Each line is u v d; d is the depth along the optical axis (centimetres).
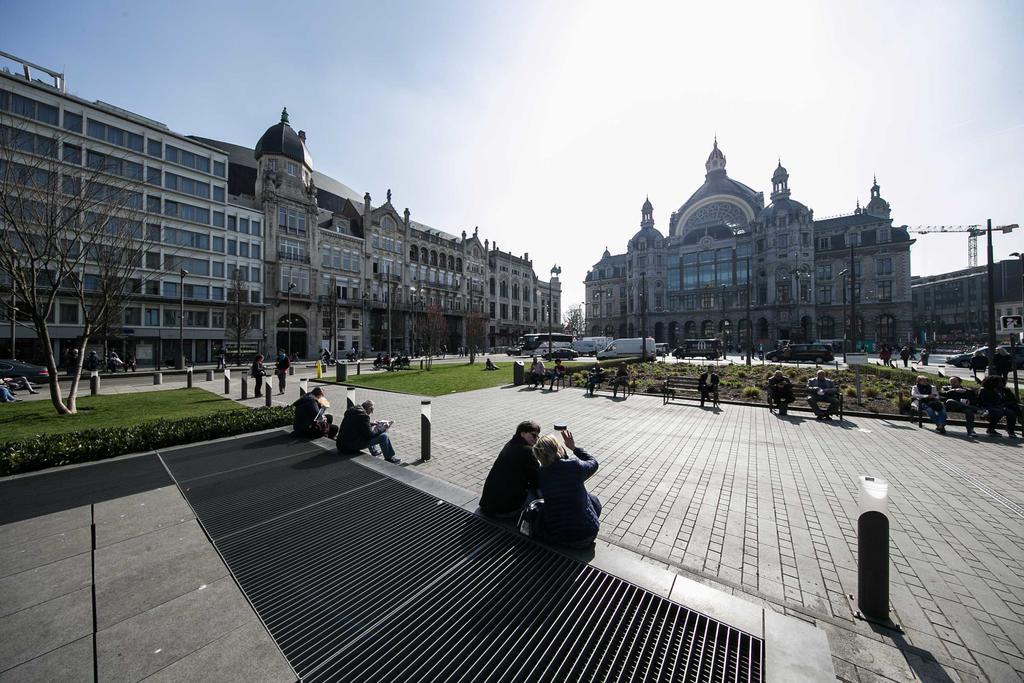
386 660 228
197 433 718
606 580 307
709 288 6481
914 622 285
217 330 3769
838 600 309
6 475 538
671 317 6719
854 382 1512
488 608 276
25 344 2830
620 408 1198
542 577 311
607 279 8138
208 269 3728
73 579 306
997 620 287
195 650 235
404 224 5512
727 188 6538
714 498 514
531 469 407
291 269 4272
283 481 517
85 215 1198
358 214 5153
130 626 254
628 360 2708
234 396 1466
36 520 407
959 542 405
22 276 1030
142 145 3334
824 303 5766
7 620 257
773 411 1126
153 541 366
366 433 639
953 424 921
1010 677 235
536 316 8481
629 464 658
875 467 641
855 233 5675
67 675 214
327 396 1465
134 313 3312
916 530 432
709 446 768
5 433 834
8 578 305
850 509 481
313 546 358
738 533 420
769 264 5847
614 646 241
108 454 621
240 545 359
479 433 866
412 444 771
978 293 7631
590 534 350
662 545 394
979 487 554
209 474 544
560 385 1769
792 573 346
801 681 213
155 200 3394
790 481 577
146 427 704
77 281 1176
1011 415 826
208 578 309
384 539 369
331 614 269
